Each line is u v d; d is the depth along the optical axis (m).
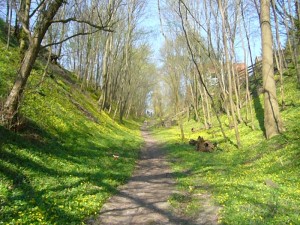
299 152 15.28
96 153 19.05
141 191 13.66
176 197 12.41
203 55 40.59
